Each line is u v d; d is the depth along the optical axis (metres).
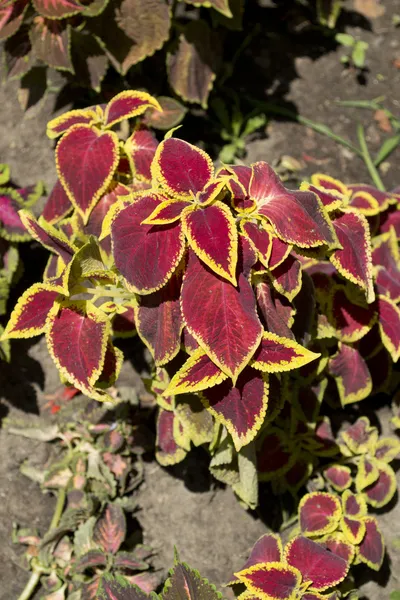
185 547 1.18
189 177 1.00
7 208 1.20
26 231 1.20
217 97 1.39
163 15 1.24
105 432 1.19
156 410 1.22
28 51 1.25
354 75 1.44
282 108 1.40
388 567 1.16
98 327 1.01
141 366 1.25
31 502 1.19
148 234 0.99
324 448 1.17
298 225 1.00
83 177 1.08
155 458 1.21
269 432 1.15
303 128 1.39
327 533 1.11
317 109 1.41
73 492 1.17
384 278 1.15
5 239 1.21
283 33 1.47
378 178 1.36
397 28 1.50
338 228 1.05
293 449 1.16
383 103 1.42
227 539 1.18
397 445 1.16
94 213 1.10
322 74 1.44
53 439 1.21
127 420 1.21
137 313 1.04
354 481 1.16
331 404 1.22
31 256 1.29
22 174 1.34
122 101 1.10
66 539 1.17
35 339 1.26
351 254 1.04
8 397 1.23
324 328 1.11
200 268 0.99
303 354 0.99
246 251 0.99
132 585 1.05
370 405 1.23
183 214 0.99
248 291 0.98
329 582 1.05
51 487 1.18
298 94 1.42
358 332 1.12
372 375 1.20
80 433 1.20
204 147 1.36
